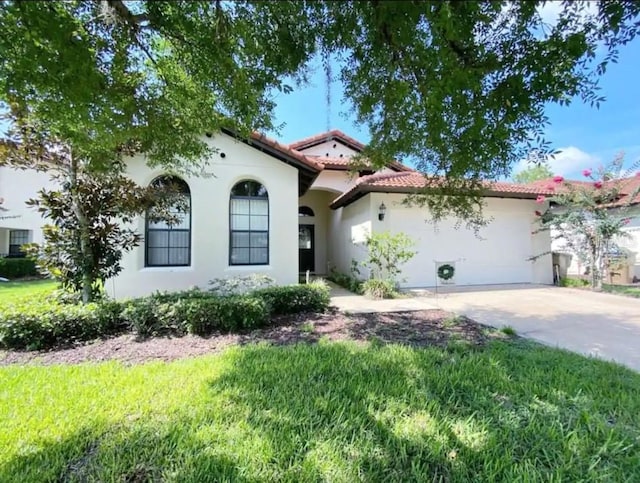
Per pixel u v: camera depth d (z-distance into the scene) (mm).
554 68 2742
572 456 2365
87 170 6238
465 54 2682
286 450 2443
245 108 4066
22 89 2932
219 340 5551
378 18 2508
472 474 2230
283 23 2959
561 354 4492
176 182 8859
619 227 10117
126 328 6004
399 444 2510
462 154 4367
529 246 12930
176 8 2744
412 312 7648
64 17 2480
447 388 3459
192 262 8797
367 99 4113
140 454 2422
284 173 9539
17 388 3539
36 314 5238
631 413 2920
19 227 18266
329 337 5625
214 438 2592
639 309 7656
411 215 11812
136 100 3961
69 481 2188
